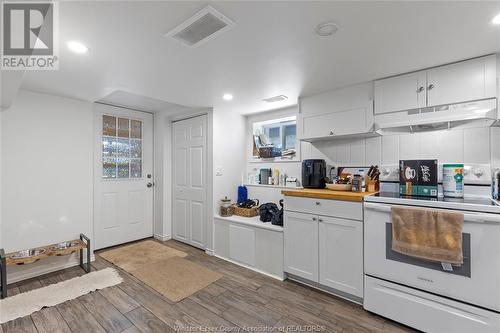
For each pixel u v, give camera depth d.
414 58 1.77
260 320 1.87
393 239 1.77
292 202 2.42
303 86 2.37
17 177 2.45
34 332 1.72
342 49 1.64
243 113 3.57
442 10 1.22
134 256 3.14
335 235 2.13
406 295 1.76
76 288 2.29
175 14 1.25
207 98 2.80
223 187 3.38
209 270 2.74
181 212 3.73
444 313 1.60
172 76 2.12
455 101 1.82
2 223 2.38
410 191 2.00
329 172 2.79
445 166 1.94
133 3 1.15
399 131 2.17
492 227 1.46
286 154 3.23
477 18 1.29
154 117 3.96
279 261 2.53
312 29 1.40
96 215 3.34
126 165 3.66
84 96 2.72
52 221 2.67
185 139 3.66
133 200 3.73
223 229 3.12
